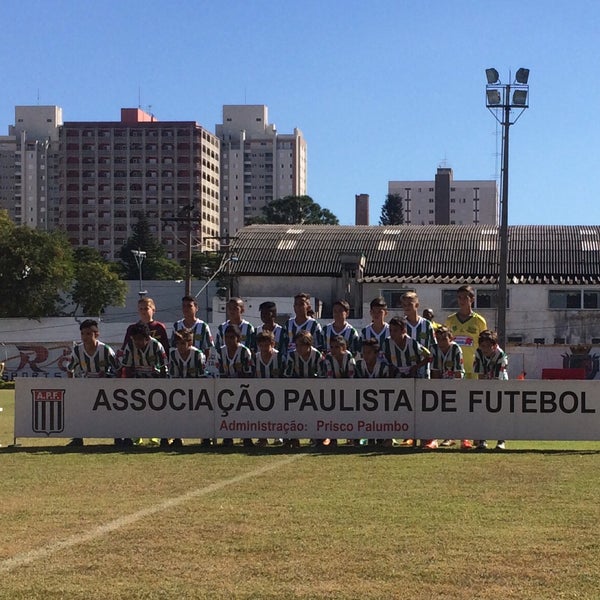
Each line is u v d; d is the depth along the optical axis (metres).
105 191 162.88
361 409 13.52
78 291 74.81
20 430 14.01
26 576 6.10
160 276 115.06
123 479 10.21
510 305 56.31
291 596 5.65
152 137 162.62
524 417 13.31
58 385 13.94
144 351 13.97
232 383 13.64
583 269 57.97
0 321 63.84
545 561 6.41
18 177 191.62
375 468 10.96
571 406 13.28
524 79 34.34
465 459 11.81
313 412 13.55
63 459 11.99
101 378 13.93
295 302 14.79
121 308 77.38
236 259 61.22
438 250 61.00
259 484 9.77
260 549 6.79
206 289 72.12
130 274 115.19
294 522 7.73
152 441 14.00
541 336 56.06
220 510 8.28
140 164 162.75
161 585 5.89
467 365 15.75
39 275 65.00
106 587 5.86
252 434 13.64
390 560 6.46
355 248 61.84
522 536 7.16
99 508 8.41
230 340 13.94
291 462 11.56
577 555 6.57
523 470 10.73
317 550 6.75
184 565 6.37
